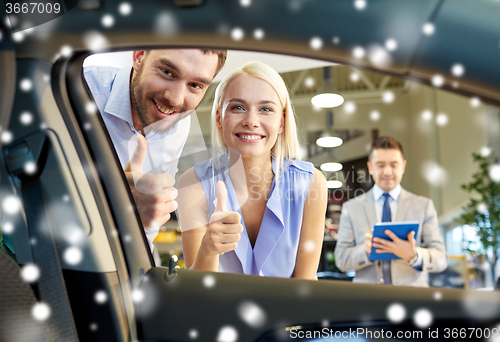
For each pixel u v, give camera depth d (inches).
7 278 22.9
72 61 30.9
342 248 76.5
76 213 29.6
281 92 42.6
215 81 49.5
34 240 29.8
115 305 30.2
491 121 182.9
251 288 31.3
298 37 24.1
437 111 268.7
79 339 31.1
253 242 44.4
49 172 29.5
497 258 166.1
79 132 31.0
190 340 30.4
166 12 25.8
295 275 45.7
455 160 237.8
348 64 24.3
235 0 24.4
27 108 29.3
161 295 31.7
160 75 37.2
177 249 39.9
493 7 20.7
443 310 28.6
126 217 32.4
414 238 68.8
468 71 21.6
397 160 75.6
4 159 30.4
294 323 29.9
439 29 21.4
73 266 30.4
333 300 30.3
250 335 30.1
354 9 22.5
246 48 25.7
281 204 43.4
